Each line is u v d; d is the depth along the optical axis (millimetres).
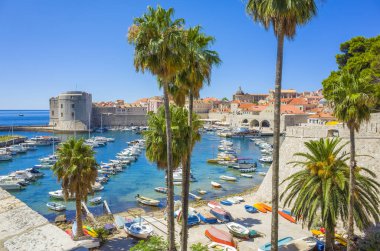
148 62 19859
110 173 69500
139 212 44062
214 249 27453
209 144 125875
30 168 73375
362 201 23359
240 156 97438
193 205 45531
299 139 41094
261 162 87375
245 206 40719
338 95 21312
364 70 45625
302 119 148500
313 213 23156
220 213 36938
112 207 47125
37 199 51344
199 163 86000
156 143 25047
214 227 32938
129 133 176875
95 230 31516
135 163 84562
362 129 34312
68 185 28609
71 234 31297
